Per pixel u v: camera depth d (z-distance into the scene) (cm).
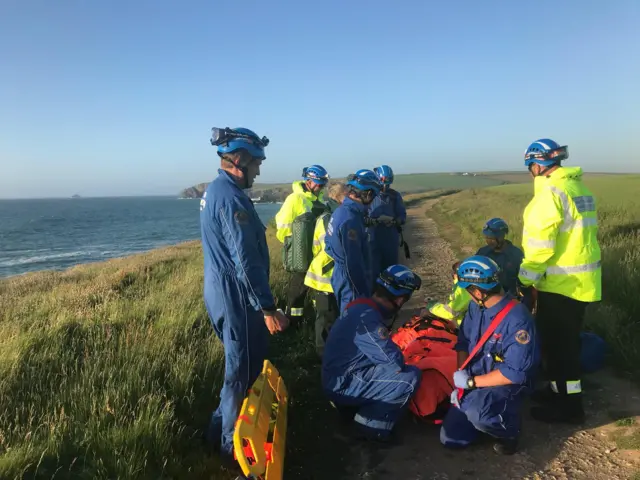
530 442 366
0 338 542
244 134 322
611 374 463
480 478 327
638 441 345
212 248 320
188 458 341
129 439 335
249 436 277
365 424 373
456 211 2588
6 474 294
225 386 333
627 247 831
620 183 4216
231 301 319
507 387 348
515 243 1197
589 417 391
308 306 694
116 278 1086
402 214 574
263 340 344
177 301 696
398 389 365
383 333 370
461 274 362
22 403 383
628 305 578
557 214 358
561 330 379
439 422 395
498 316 351
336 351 386
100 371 447
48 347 523
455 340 456
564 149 369
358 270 446
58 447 329
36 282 1354
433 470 339
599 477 315
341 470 344
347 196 463
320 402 445
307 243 594
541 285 383
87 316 641
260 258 323
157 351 494
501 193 4325
